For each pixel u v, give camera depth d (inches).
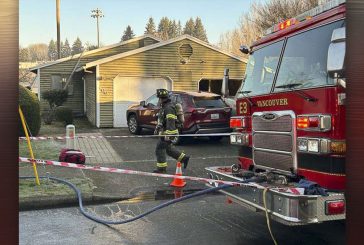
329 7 168.9
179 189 310.5
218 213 247.1
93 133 643.5
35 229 217.5
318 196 145.3
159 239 200.2
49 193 273.6
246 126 211.6
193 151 465.4
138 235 206.7
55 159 400.5
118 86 757.9
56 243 195.3
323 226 217.3
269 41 207.6
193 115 480.7
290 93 177.3
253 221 230.1
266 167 192.4
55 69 941.8
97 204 274.2
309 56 174.2
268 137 190.2
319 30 171.2
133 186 315.6
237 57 819.4
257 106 202.7
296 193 147.8
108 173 352.5
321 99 159.3
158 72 779.4
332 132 153.9
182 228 217.6
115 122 753.6
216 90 818.8
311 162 164.4
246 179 182.9
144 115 583.5
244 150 214.5
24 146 470.6
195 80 802.8
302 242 195.2
